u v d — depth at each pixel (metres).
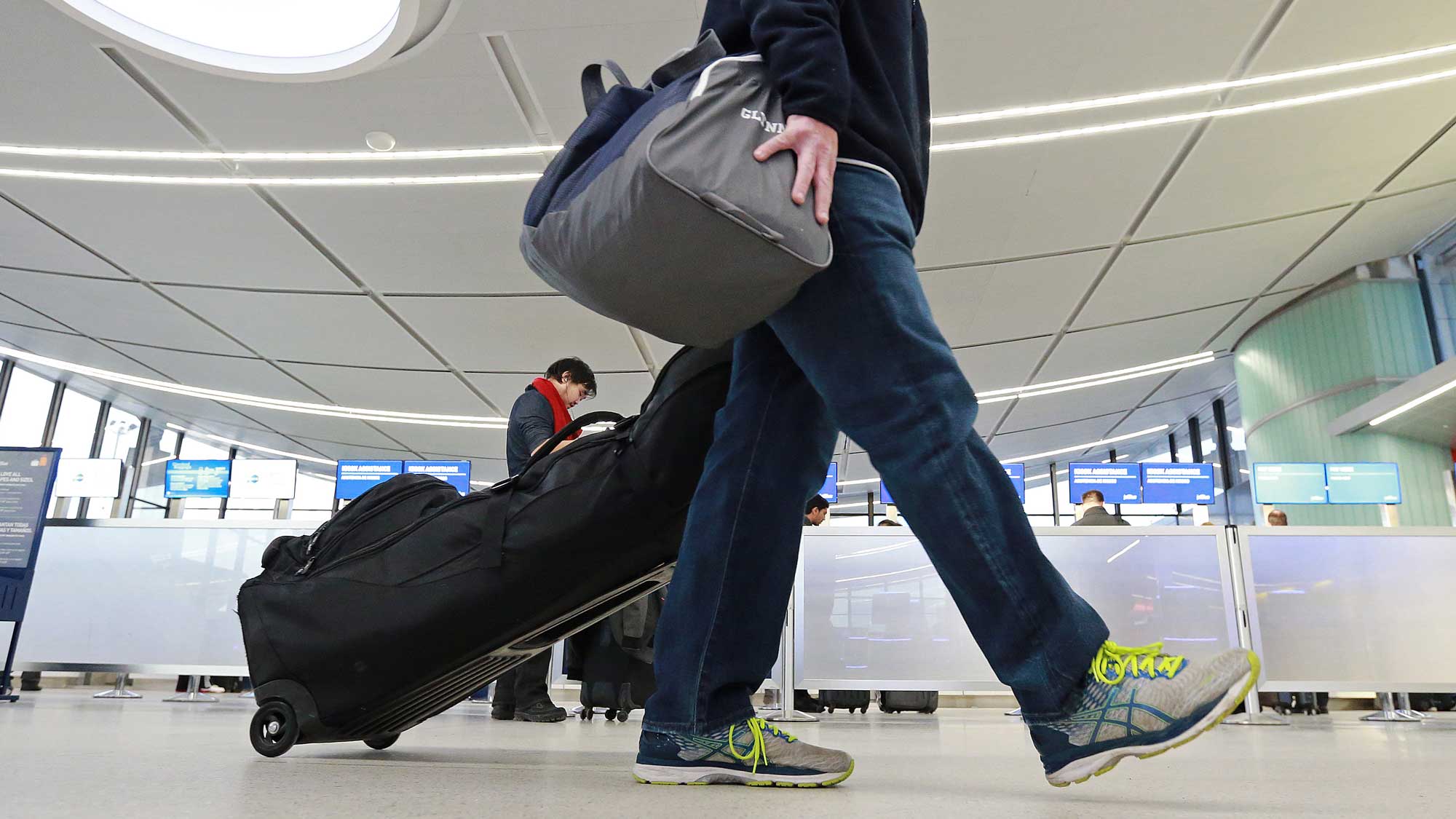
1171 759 1.60
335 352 9.18
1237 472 11.05
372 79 4.85
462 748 1.81
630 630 3.23
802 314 0.94
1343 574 3.84
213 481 8.17
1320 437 8.30
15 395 10.34
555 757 1.58
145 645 4.20
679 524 1.40
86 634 4.21
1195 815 0.79
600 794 0.96
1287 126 5.53
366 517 1.52
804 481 1.11
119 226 6.66
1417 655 3.74
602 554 1.40
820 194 0.85
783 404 1.11
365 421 11.84
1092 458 14.60
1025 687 0.86
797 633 3.95
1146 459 14.32
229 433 12.99
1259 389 9.08
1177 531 3.92
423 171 5.79
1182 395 11.29
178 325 8.64
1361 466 7.65
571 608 1.44
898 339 0.90
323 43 4.62
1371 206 6.80
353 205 6.23
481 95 4.99
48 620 4.22
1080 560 3.90
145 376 10.44
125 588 4.26
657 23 4.43
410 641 1.41
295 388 10.55
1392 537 3.86
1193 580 3.87
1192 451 12.38
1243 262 7.55
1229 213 6.57
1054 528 3.94
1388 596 3.80
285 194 6.11
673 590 1.11
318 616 1.44
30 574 4.07
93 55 4.70
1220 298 8.30
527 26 4.46
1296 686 3.71
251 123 5.29
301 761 1.36
